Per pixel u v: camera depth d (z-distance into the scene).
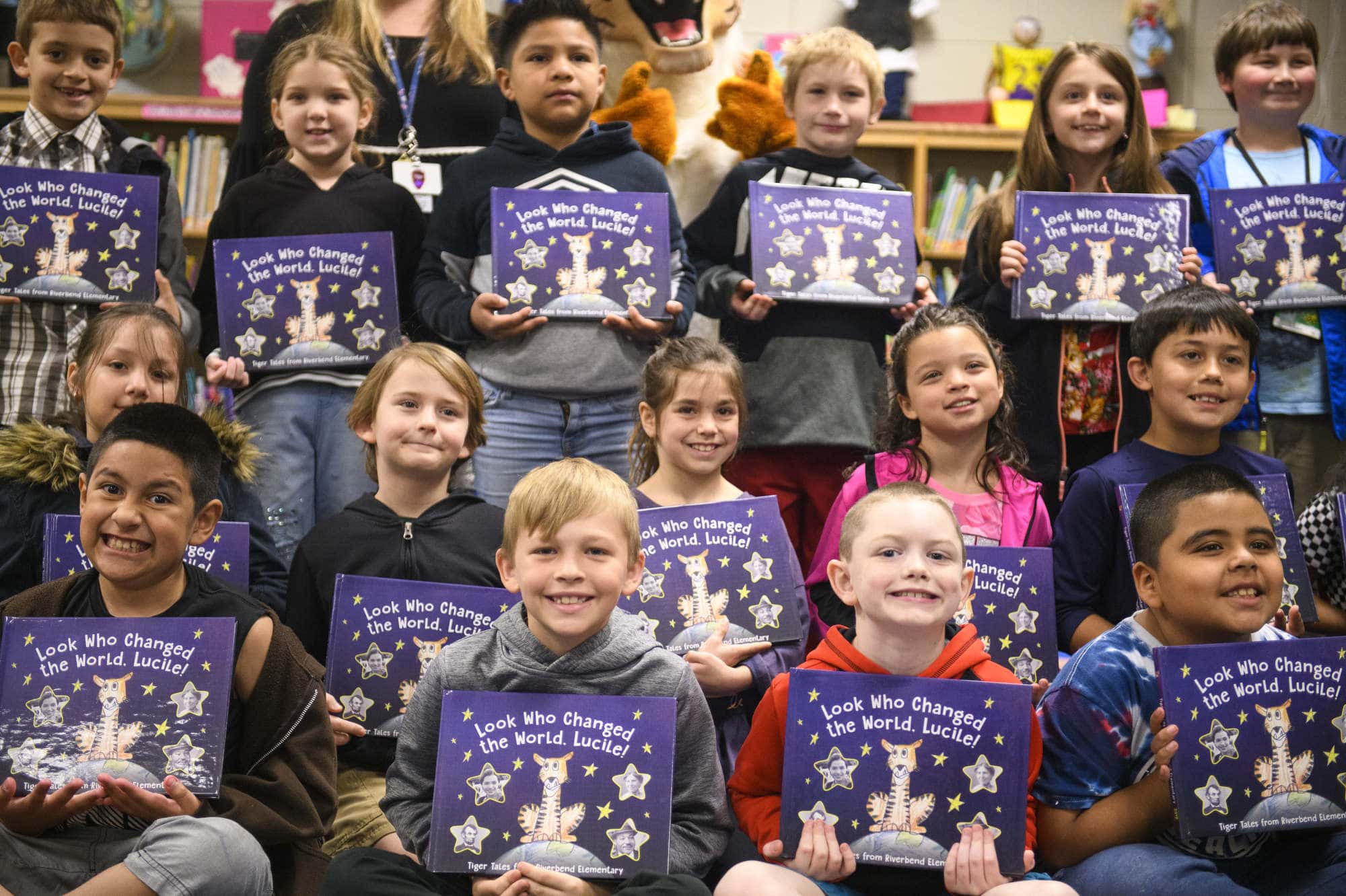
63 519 2.41
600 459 3.08
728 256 3.43
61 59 3.10
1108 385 3.16
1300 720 2.08
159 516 2.05
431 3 3.63
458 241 3.15
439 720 2.08
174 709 1.98
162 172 3.23
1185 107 5.34
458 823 1.95
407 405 2.60
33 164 3.11
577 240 3.01
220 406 2.80
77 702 1.98
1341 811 2.06
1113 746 2.14
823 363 3.21
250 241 3.01
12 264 2.92
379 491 2.66
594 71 3.20
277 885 2.06
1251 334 2.78
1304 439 3.33
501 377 3.03
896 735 2.02
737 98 3.94
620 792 1.96
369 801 2.33
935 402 2.73
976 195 5.13
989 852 1.96
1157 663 2.07
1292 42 3.44
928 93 5.37
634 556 2.16
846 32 3.49
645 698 2.01
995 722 2.02
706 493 2.75
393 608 2.39
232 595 2.15
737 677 2.40
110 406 2.60
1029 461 3.16
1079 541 2.74
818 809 1.99
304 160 3.20
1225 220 3.22
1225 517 2.14
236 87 4.86
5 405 2.95
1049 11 5.42
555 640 2.11
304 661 2.14
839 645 2.16
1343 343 3.28
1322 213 3.21
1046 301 3.11
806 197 3.23
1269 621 2.39
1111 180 3.35
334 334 3.02
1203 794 2.04
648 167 3.25
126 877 1.87
